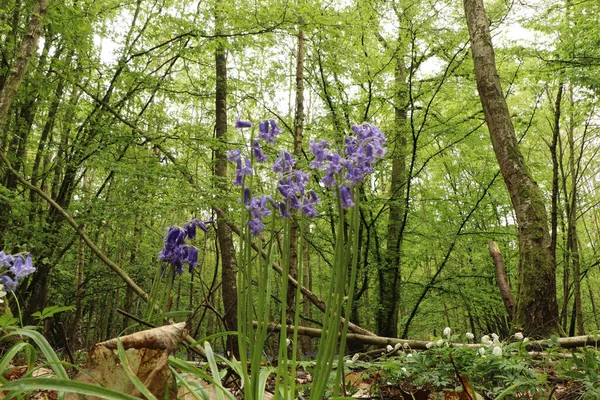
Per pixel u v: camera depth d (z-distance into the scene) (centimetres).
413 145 1027
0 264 232
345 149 160
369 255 1121
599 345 388
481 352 285
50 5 666
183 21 746
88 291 1142
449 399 266
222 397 166
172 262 219
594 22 795
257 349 155
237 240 1098
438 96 1066
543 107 1268
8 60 755
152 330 165
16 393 126
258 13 745
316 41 891
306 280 1195
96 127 754
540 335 535
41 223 787
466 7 691
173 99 891
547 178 1355
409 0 905
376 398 270
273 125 170
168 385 160
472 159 1305
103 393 130
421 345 462
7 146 814
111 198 811
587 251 1662
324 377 154
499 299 1101
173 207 702
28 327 204
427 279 1168
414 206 1099
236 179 168
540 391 252
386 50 980
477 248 1212
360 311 1115
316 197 162
